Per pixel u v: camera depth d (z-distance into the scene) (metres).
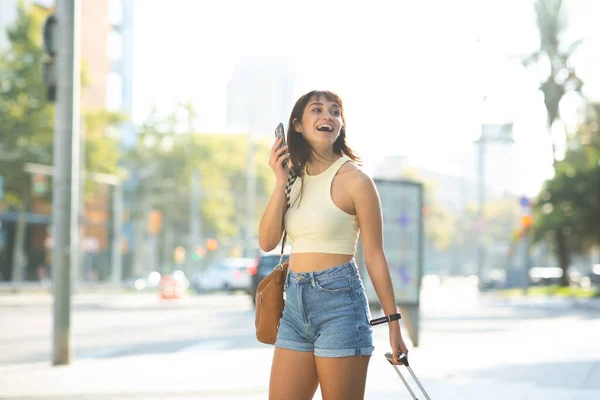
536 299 41.31
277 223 4.43
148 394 9.36
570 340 16.78
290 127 4.52
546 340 16.77
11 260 52.41
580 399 8.84
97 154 48.38
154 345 16.83
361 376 4.28
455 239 124.38
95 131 49.19
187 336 19.05
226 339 18.19
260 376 10.88
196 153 63.59
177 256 63.88
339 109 4.49
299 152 4.46
